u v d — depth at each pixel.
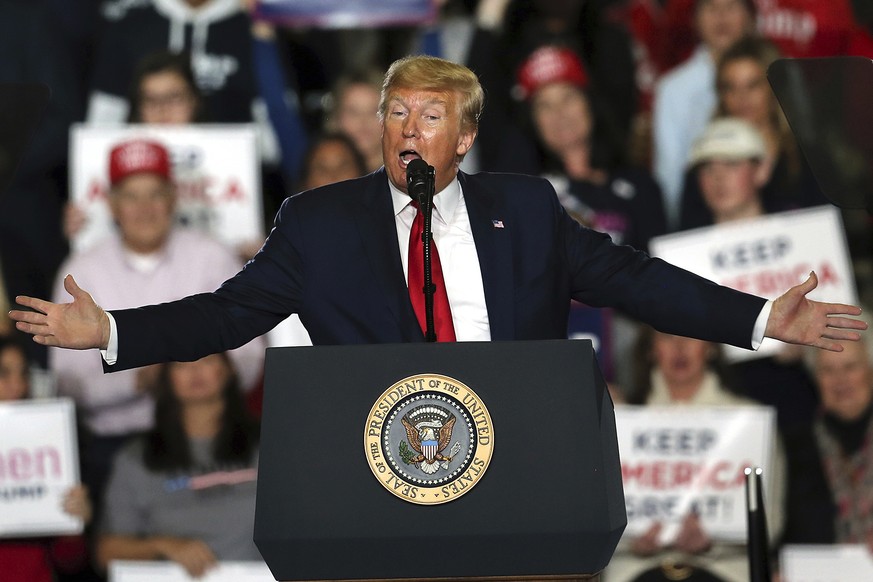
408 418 7.70
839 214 20.64
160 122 21.44
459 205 9.64
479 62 22.33
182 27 22.05
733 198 21.52
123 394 20.02
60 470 19.59
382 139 9.38
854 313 9.14
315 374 7.81
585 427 7.73
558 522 7.60
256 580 19.41
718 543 19.61
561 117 21.75
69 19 22.28
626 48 22.80
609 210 21.59
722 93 21.95
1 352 20.36
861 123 9.31
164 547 19.42
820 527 20.12
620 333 20.73
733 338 9.29
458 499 7.63
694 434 19.80
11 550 19.61
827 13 22.69
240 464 19.77
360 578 7.77
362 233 9.38
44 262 21.42
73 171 20.66
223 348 9.35
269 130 22.05
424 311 9.17
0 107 9.12
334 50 22.81
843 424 20.34
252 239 20.70
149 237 20.27
